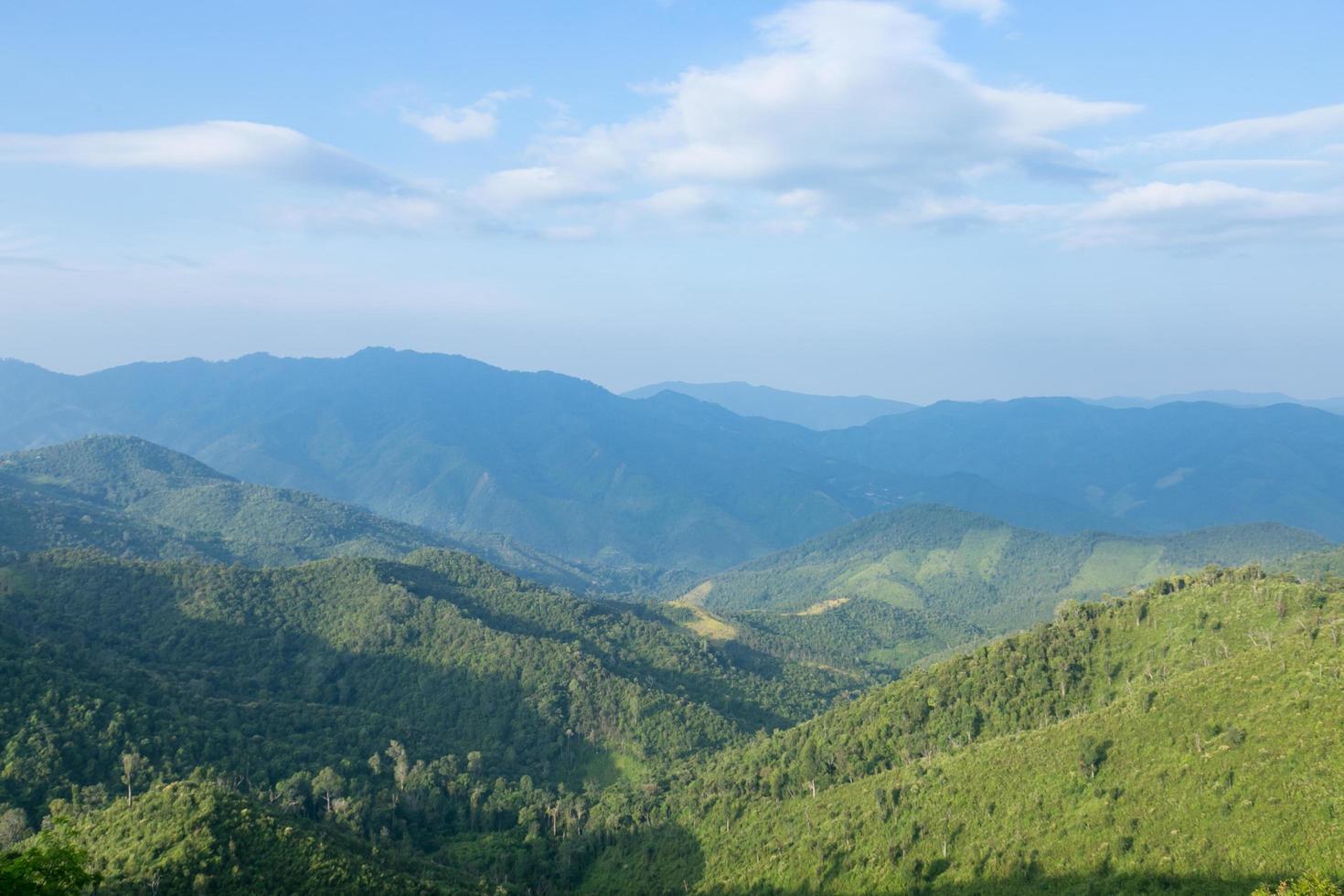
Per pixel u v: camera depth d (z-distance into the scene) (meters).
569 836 189.62
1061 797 138.88
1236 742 128.38
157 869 118.38
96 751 167.00
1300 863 106.12
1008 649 195.12
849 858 150.62
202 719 195.62
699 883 162.38
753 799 183.12
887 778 168.88
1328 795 111.88
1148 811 127.00
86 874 67.56
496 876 168.50
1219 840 116.00
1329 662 133.88
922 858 142.25
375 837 168.25
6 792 151.25
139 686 199.38
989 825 142.50
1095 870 122.69
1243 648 162.62
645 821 192.00
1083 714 158.88
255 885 120.38
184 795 135.00
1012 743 158.62
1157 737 139.25
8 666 176.50
